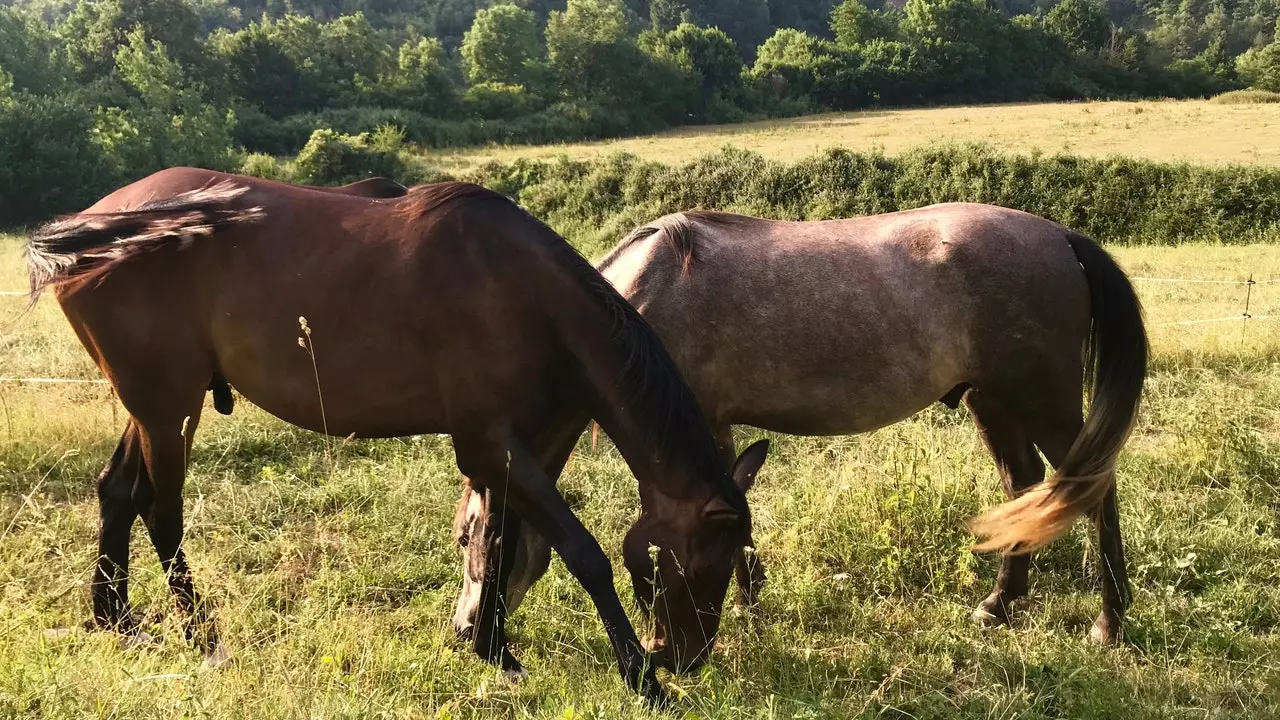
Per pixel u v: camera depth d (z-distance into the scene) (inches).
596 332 114.7
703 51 2630.4
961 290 136.3
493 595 124.3
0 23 1785.2
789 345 135.9
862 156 920.9
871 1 4923.7
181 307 118.0
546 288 114.0
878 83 2591.0
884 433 209.0
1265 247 666.8
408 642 129.3
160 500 124.7
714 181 935.7
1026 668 125.3
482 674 122.1
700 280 135.8
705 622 117.0
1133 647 133.6
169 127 1381.6
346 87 2233.0
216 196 118.3
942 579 152.4
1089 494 128.4
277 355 116.9
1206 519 171.2
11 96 1184.8
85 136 1187.9
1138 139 1293.1
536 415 116.4
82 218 116.6
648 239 141.3
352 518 170.9
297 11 4188.0
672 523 115.6
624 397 114.7
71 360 267.9
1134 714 113.0
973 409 149.6
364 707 104.2
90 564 139.0
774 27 4500.5
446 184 119.4
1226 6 4584.2
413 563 157.0
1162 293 402.9
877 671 126.5
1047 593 151.9
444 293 112.3
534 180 1079.6
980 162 876.6
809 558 157.4
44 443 195.6
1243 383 257.0
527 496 114.0
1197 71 2773.1
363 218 117.6
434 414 118.1
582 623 139.7
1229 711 115.1
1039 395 138.9
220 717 97.3
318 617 127.3
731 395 139.6
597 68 2402.8
